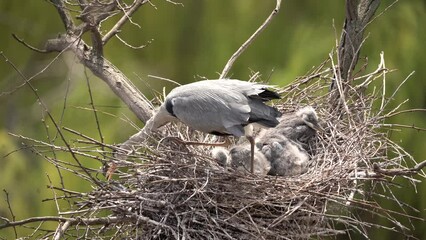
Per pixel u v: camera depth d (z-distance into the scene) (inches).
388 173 445.4
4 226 426.3
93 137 697.6
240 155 478.0
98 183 439.2
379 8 722.2
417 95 703.1
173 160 453.1
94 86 722.8
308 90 518.9
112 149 475.2
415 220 697.6
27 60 773.9
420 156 687.7
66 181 684.1
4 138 751.1
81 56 518.0
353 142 470.6
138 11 743.1
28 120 765.9
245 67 723.4
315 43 706.8
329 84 524.1
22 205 718.5
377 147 501.4
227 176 448.5
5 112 772.0
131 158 461.7
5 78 773.9
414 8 733.3
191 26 747.4
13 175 733.9
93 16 506.0
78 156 681.6
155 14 743.1
